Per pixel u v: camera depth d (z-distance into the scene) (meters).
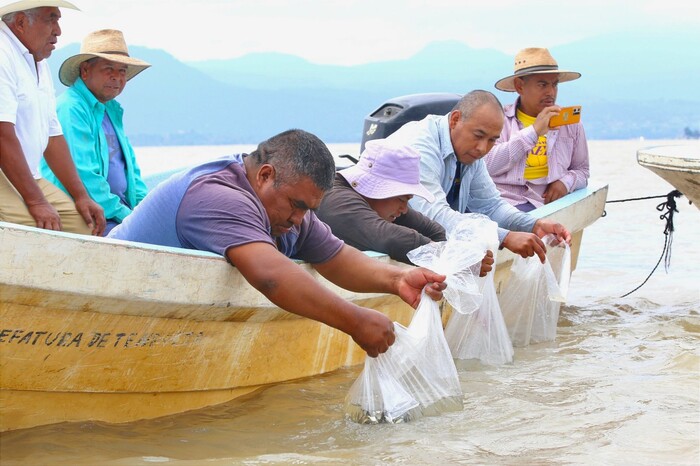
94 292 3.19
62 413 3.49
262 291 3.55
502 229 5.39
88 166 5.54
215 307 3.64
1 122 4.36
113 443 3.38
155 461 3.21
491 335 4.93
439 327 4.02
